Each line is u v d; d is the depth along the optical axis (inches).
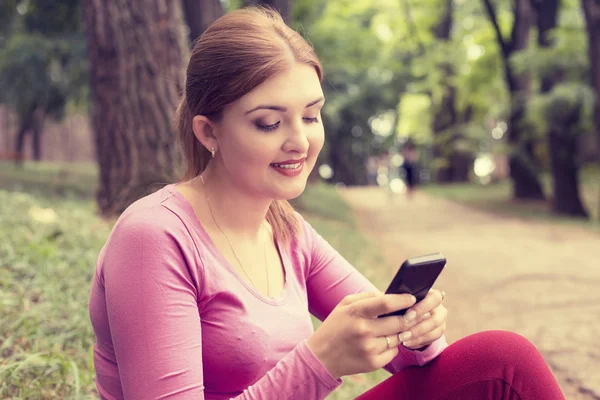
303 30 56.4
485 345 56.6
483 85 941.8
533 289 251.1
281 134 52.5
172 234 51.5
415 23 1096.2
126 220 51.6
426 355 58.1
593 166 595.2
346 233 390.6
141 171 231.5
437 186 1119.6
